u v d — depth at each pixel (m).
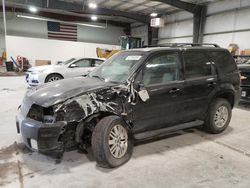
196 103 3.68
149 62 3.20
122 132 2.92
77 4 15.12
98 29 22.95
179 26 16.47
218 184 2.51
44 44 19.19
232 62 4.25
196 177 2.65
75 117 2.59
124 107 2.90
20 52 18.41
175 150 3.40
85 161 2.99
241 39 11.98
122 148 2.92
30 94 3.04
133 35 22.94
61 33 21.20
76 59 9.20
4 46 19.53
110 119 2.77
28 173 2.67
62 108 2.56
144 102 3.05
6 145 3.45
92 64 9.43
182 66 3.52
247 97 6.04
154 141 3.74
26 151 3.26
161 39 18.48
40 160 3.00
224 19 12.88
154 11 16.97
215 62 3.96
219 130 4.11
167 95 3.28
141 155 3.20
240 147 3.55
